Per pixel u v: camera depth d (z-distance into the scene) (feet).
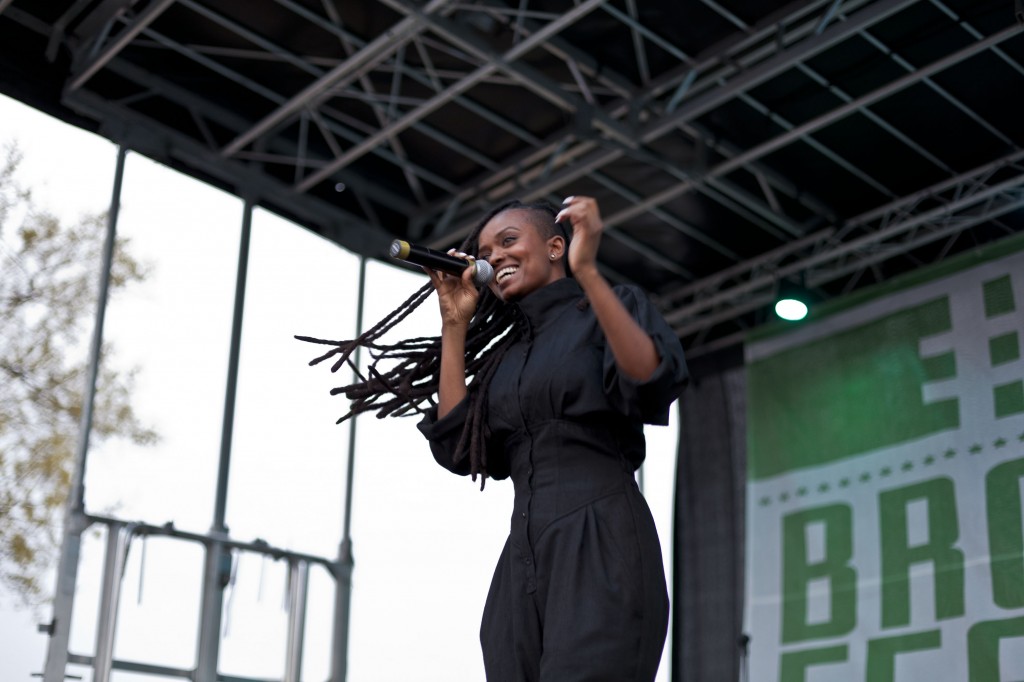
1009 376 23.11
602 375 6.65
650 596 6.40
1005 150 24.07
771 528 25.29
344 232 25.81
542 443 6.72
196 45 22.75
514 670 6.54
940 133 23.79
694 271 28.25
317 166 24.80
